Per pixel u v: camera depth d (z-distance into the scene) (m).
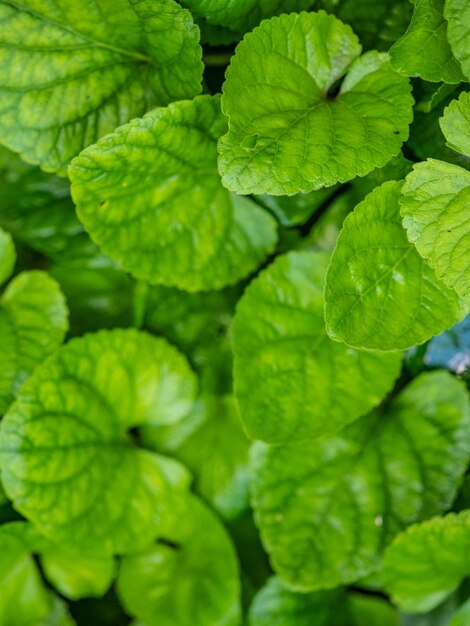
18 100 0.38
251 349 0.40
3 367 0.42
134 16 0.37
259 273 0.41
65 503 0.41
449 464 0.41
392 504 0.41
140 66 0.38
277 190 0.35
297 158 0.35
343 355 0.40
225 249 0.41
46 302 0.42
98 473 0.42
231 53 0.40
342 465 0.41
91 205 0.38
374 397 0.40
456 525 0.39
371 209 0.36
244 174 0.35
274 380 0.40
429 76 0.36
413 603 0.42
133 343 0.42
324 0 0.38
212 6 0.37
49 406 0.41
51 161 0.39
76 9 0.37
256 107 0.36
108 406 0.42
